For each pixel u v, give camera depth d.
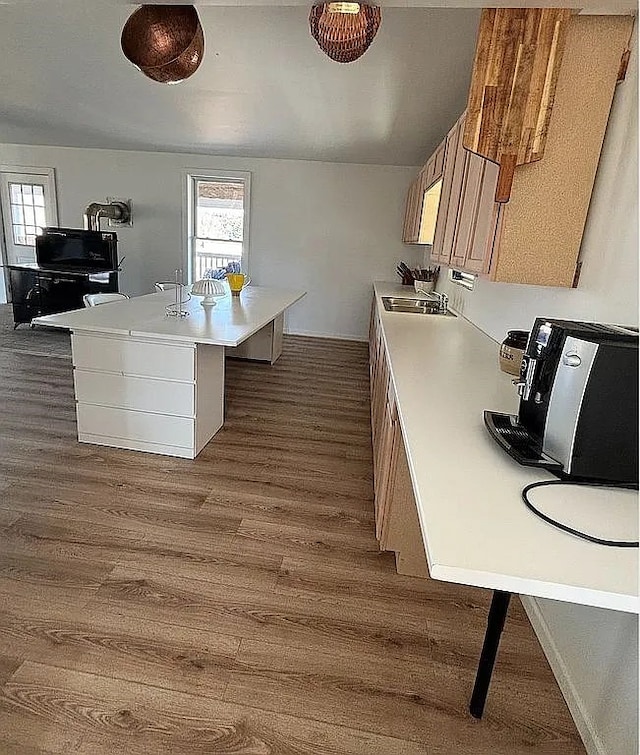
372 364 4.34
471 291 3.53
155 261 6.83
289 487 2.77
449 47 3.06
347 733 1.43
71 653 1.62
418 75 3.50
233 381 4.61
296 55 3.42
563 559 0.88
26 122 5.66
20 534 2.20
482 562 0.85
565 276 1.83
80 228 6.86
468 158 2.41
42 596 1.85
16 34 3.58
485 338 2.91
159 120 5.14
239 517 2.45
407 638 1.79
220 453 3.11
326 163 6.21
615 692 1.32
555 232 1.79
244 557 2.16
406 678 1.62
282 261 6.64
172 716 1.44
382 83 3.71
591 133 1.68
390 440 2.05
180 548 2.18
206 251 6.84
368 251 6.46
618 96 1.63
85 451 3.00
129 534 2.25
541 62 1.59
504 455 1.27
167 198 6.57
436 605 1.96
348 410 4.05
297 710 1.49
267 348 5.26
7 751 1.31
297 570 2.10
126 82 4.27
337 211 6.36
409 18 2.80
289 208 6.43
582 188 1.74
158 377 2.91
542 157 1.70
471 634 1.83
